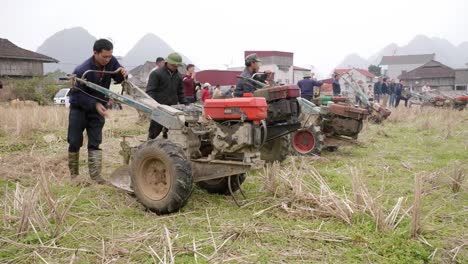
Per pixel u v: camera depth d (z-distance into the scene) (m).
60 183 5.00
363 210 3.82
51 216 3.79
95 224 3.75
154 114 4.48
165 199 4.00
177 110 4.42
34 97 24.42
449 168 6.09
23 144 7.74
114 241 3.36
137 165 4.23
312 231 3.54
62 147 7.59
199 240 3.41
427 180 5.27
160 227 3.71
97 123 5.20
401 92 21.02
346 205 3.87
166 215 4.05
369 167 6.25
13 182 5.09
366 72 43.12
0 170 5.50
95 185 4.99
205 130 4.52
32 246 3.26
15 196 3.95
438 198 4.62
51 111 11.63
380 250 3.22
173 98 5.89
